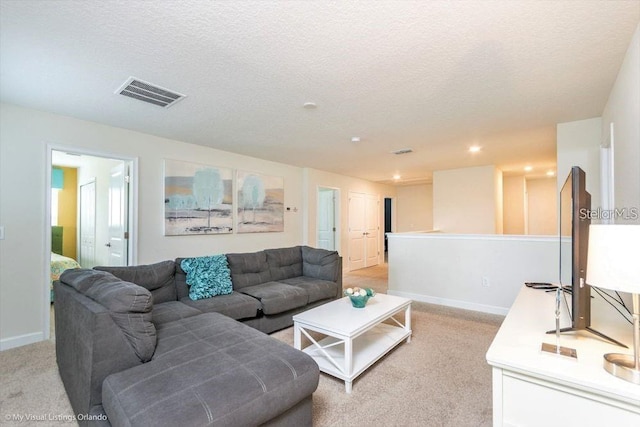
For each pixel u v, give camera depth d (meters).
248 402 1.29
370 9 1.55
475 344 2.83
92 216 5.11
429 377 2.24
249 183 5.04
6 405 1.89
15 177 2.83
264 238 5.33
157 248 3.87
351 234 7.39
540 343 1.25
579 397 0.99
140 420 1.13
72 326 1.78
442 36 1.78
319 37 1.79
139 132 3.69
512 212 7.40
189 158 4.21
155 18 1.61
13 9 1.52
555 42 1.85
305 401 1.61
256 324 2.96
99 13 1.56
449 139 4.02
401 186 9.18
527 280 3.64
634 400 0.88
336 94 2.59
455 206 6.34
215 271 3.14
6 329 2.78
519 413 1.09
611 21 1.65
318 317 2.41
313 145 4.34
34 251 2.93
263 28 1.70
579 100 2.74
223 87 2.45
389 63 2.09
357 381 2.19
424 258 4.41
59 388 2.07
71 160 5.32
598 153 3.18
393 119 3.23
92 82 2.36
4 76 2.25
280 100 2.72
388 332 2.89
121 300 1.56
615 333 1.35
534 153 4.86
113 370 1.50
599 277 1.02
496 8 1.54
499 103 2.80
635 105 1.83
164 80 2.33
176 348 1.70
